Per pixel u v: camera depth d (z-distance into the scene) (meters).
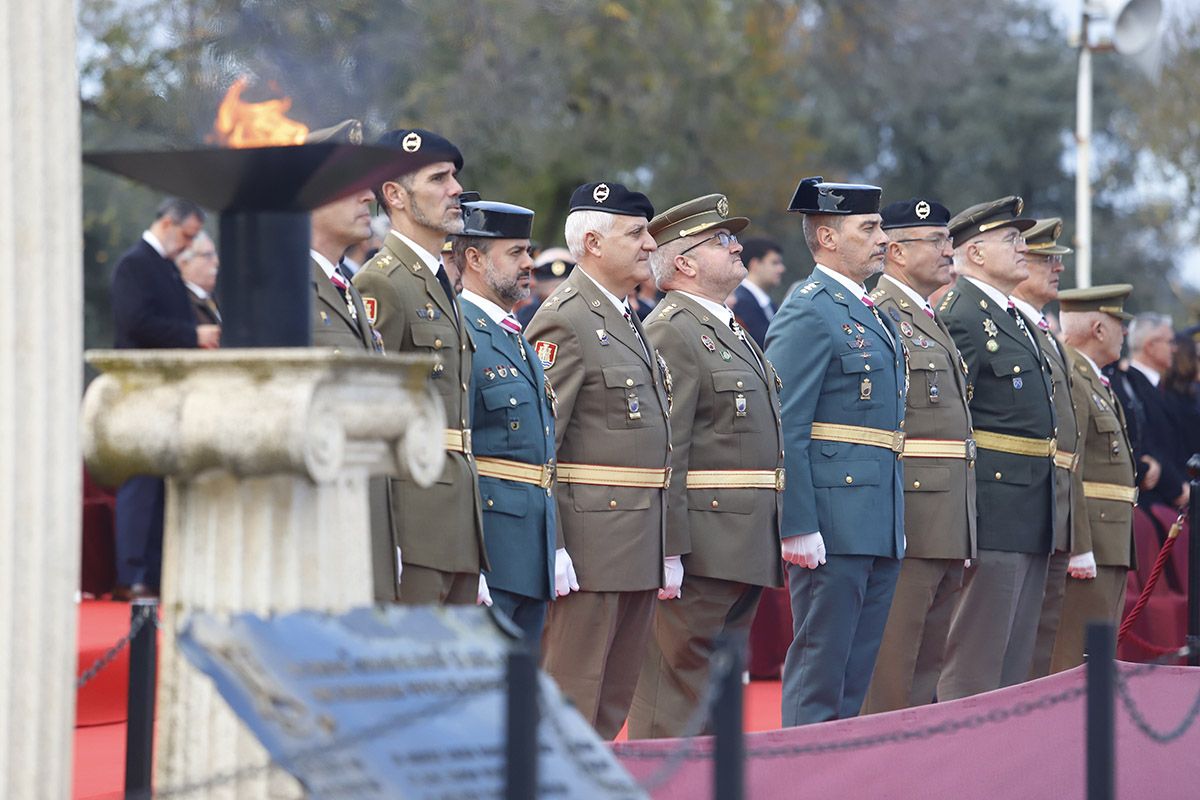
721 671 12.18
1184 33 76.06
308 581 12.69
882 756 19.39
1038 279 30.08
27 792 12.19
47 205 12.41
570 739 12.94
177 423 12.44
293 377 12.30
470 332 21.27
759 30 76.62
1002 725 19.89
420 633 13.03
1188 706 20.88
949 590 26.22
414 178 19.98
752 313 38.09
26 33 12.30
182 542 12.91
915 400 25.78
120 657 25.02
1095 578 30.38
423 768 11.98
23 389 12.25
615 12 67.62
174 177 12.84
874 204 25.23
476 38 55.81
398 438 13.34
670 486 22.98
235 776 12.09
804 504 23.84
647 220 23.00
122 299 26.02
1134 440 33.97
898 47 86.31
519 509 20.95
